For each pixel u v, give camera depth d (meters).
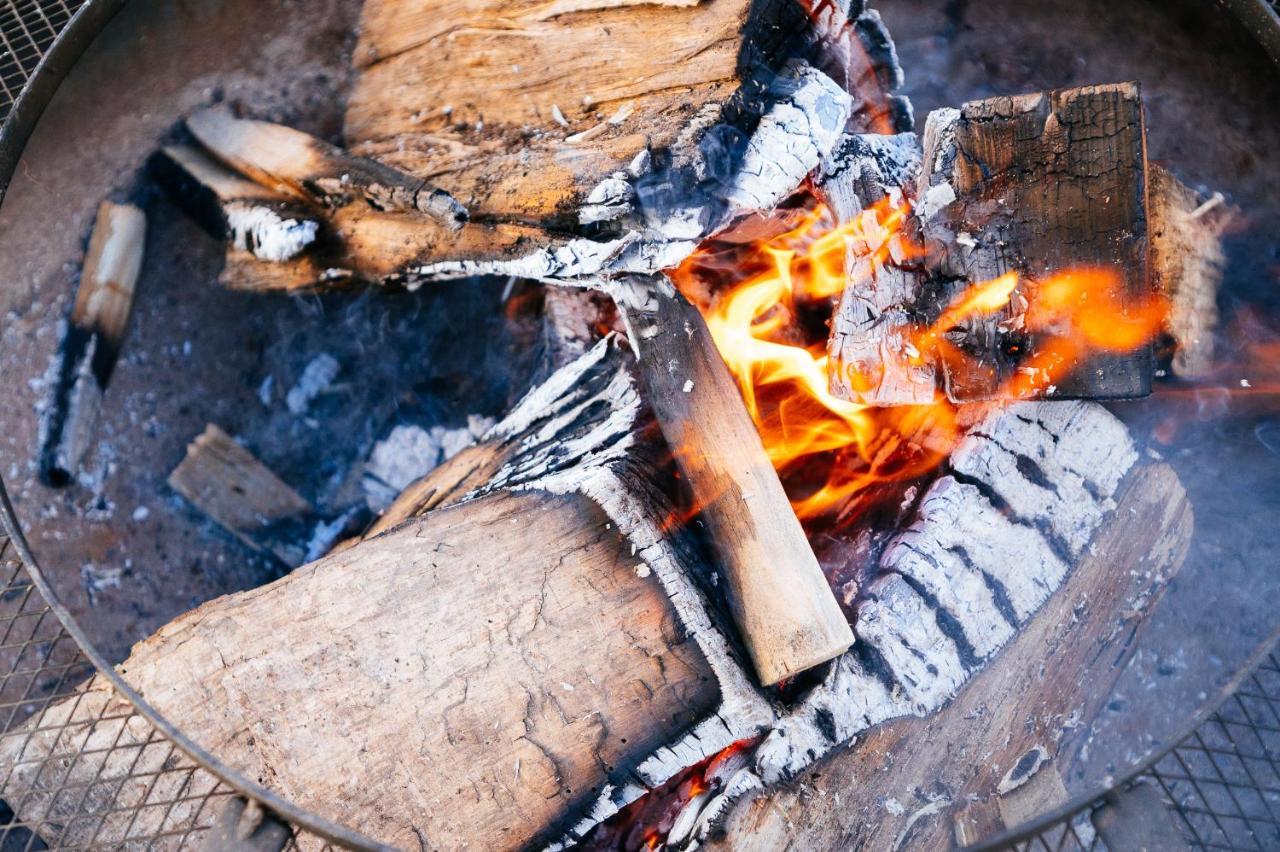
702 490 0.77
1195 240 0.82
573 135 0.82
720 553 0.77
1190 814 0.82
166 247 0.96
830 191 0.81
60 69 0.82
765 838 0.73
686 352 0.79
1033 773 0.76
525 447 0.84
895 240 0.79
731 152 0.77
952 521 0.77
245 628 0.75
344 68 0.94
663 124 0.78
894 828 0.74
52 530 0.90
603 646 0.74
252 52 0.95
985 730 0.75
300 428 0.96
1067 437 0.79
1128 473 0.79
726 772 0.75
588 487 0.77
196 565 0.92
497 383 0.96
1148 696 0.84
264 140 0.91
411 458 0.96
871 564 0.78
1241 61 0.86
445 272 0.85
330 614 0.75
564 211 0.79
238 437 0.95
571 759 0.73
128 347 0.94
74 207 0.94
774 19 0.79
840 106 0.79
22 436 0.91
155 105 0.94
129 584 0.90
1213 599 0.86
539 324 0.95
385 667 0.74
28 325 0.92
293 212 0.89
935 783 0.75
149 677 0.75
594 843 0.78
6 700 0.85
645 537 0.76
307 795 0.73
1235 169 0.88
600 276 0.79
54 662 0.87
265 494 0.94
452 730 0.73
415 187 0.83
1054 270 0.76
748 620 0.75
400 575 0.75
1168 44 0.89
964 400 0.78
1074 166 0.76
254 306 0.96
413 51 0.91
